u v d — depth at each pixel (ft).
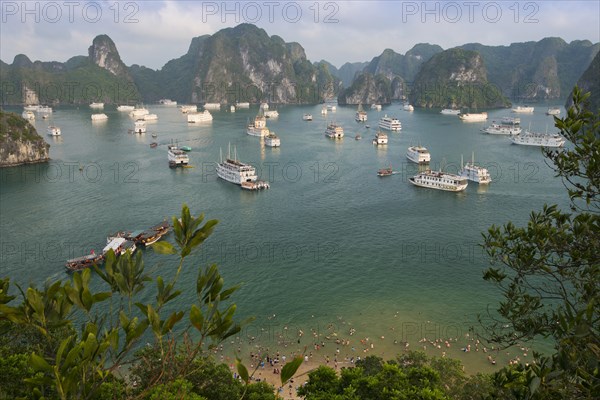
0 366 85.15
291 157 613.93
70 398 26.53
